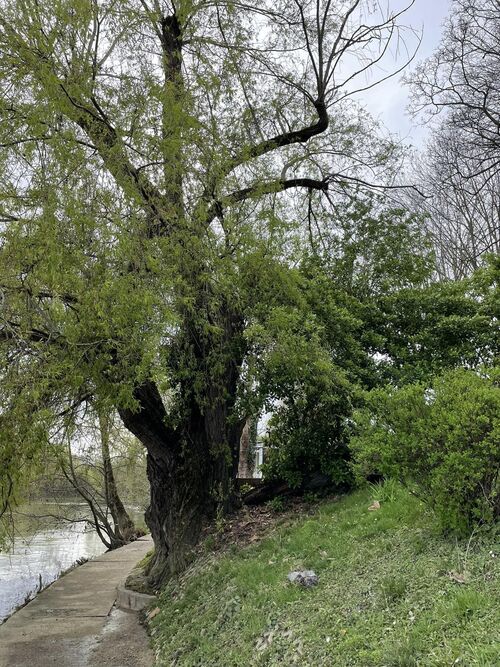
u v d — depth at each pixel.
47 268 6.06
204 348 9.01
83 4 7.39
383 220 12.05
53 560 20.31
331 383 8.69
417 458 5.55
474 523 5.20
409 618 4.30
